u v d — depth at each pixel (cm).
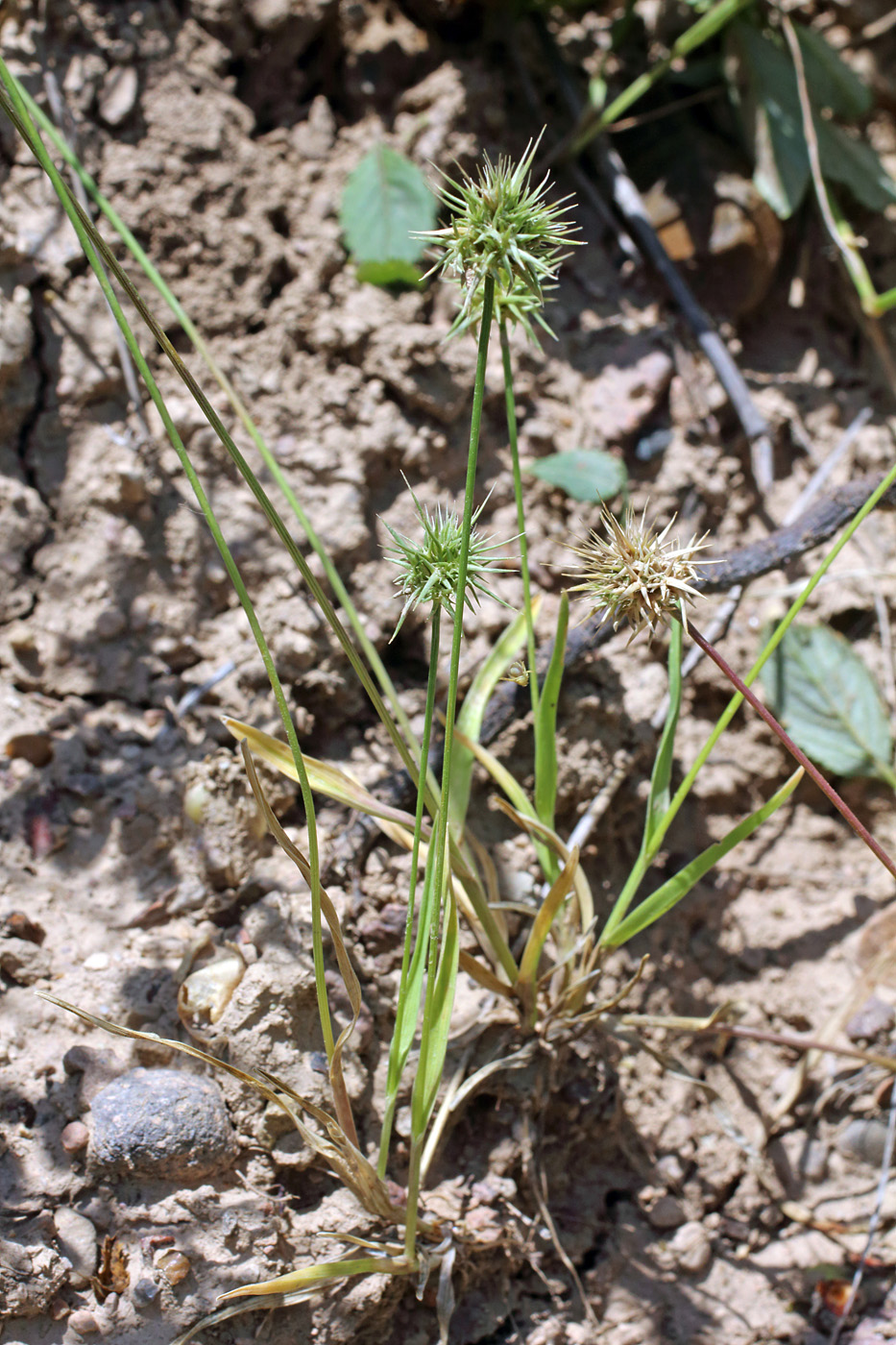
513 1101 30
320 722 33
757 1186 32
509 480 35
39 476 33
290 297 35
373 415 34
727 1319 31
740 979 34
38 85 34
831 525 33
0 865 31
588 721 33
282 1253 29
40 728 31
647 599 26
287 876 31
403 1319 29
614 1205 32
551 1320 30
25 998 30
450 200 26
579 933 31
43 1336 28
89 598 32
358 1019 30
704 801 34
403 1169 30
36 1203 28
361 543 33
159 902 31
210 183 35
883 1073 32
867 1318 31
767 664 35
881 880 34
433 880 28
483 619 33
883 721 34
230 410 34
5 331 33
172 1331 28
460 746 31
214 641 33
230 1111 29
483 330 25
